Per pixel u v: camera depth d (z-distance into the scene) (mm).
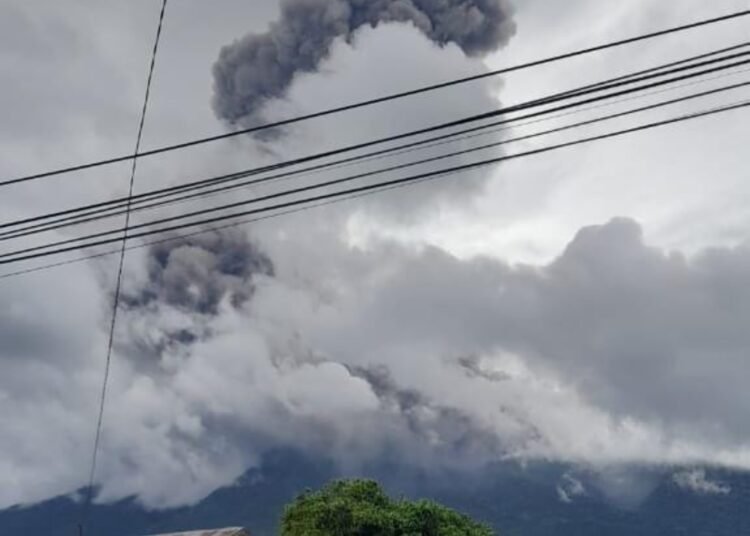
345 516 44562
